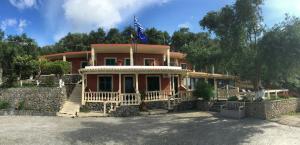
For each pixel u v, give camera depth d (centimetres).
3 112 2533
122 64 3419
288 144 1605
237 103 2455
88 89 3120
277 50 2064
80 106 2784
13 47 3778
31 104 2697
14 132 1784
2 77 3559
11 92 2806
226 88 3675
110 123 2181
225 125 2062
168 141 1667
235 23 2314
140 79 3259
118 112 2581
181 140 1688
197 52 2689
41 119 2312
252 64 2380
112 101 2759
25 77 3334
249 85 4644
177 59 3959
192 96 3139
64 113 2553
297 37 2008
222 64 2544
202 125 2075
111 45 3067
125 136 1761
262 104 2317
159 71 3036
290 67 2142
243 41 2333
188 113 2728
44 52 6900
